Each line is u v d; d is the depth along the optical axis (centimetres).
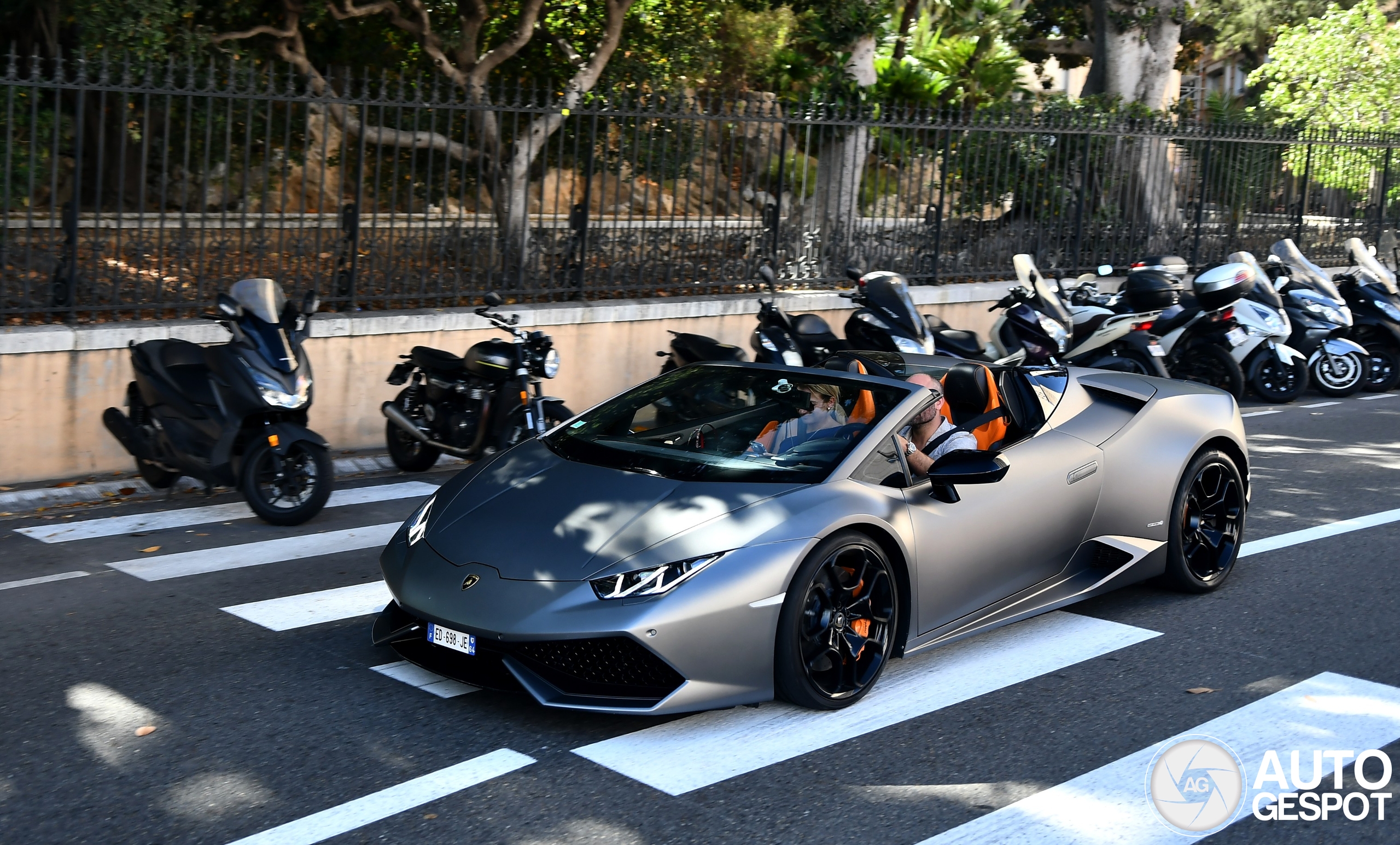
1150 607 578
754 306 1131
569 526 426
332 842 332
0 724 408
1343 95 2075
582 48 1398
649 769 383
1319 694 466
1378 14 2097
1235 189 1608
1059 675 482
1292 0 3022
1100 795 376
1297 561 662
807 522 423
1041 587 525
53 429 776
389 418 820
